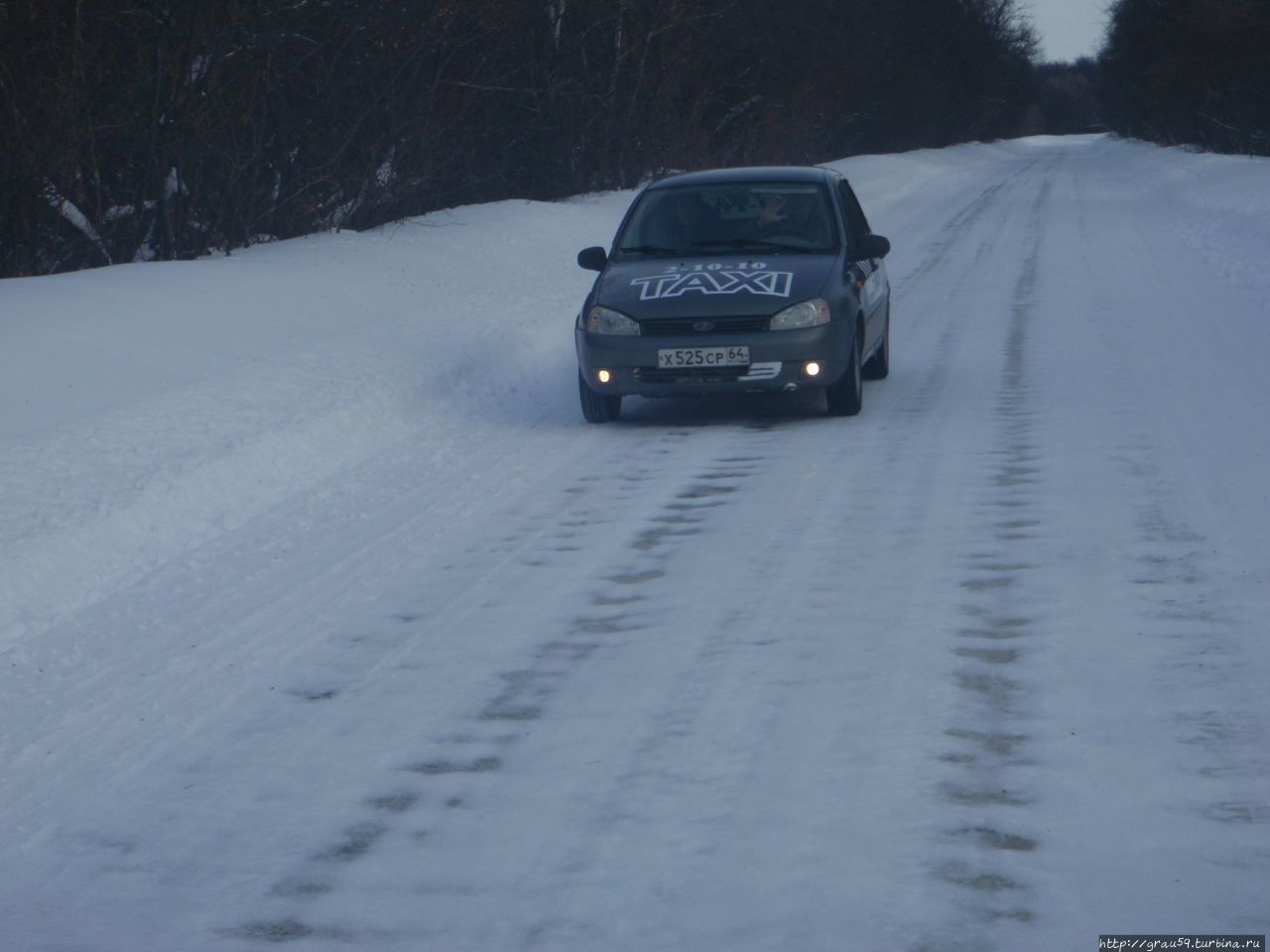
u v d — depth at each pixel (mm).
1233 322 19812
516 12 34156
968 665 7566
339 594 9328
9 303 16484
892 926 5113
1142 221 41312
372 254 25062
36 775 6801
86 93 21406
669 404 16219
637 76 44969
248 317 18391
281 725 7266
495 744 6918
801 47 60094
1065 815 5883
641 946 5055
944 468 12094
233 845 6023
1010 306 23422
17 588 9195
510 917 5309
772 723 6953
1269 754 6336
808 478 12039
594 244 31156
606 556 9992
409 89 29453
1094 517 10242
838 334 14055
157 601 9289
